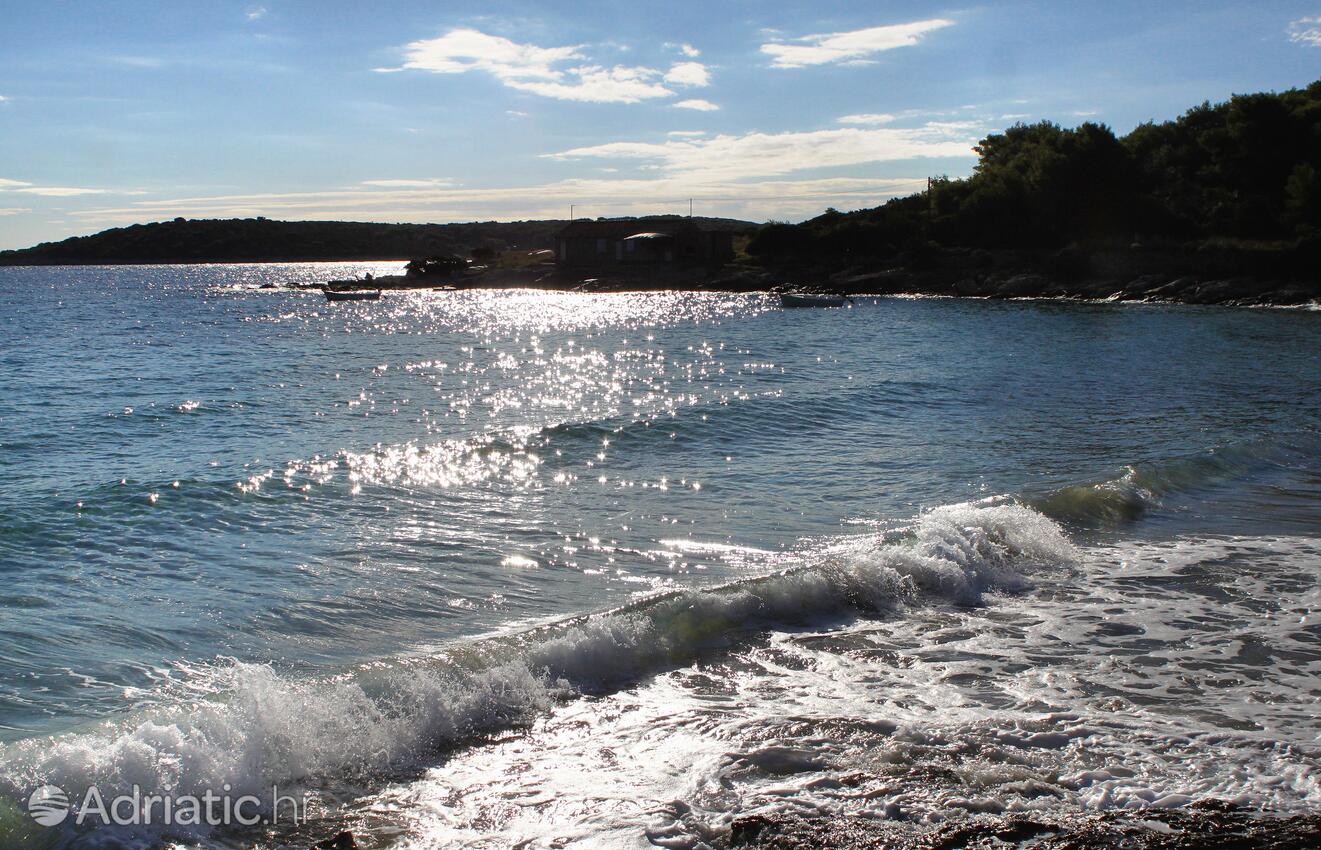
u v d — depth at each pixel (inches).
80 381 1138.7
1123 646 341.1
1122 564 443.2
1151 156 3494.1
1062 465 646.5
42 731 261.1
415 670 288.4
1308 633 353.4
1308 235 2664.9
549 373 1258.0
